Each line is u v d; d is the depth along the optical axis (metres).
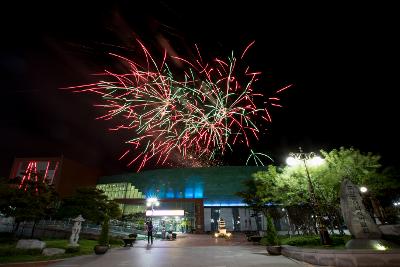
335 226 29.31
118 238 30.92
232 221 69.19
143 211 68.12
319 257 11.23
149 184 74.50
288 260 12.87
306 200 19.80
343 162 18.94
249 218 69.38
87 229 32.84
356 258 10.27
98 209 37.38
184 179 73.25
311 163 18.31
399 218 28.03
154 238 35.12
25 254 17.81
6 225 34.88
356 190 13.62
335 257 10.72
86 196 37.22
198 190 71.81
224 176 72.88
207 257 14.98
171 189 72.50
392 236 13.73
